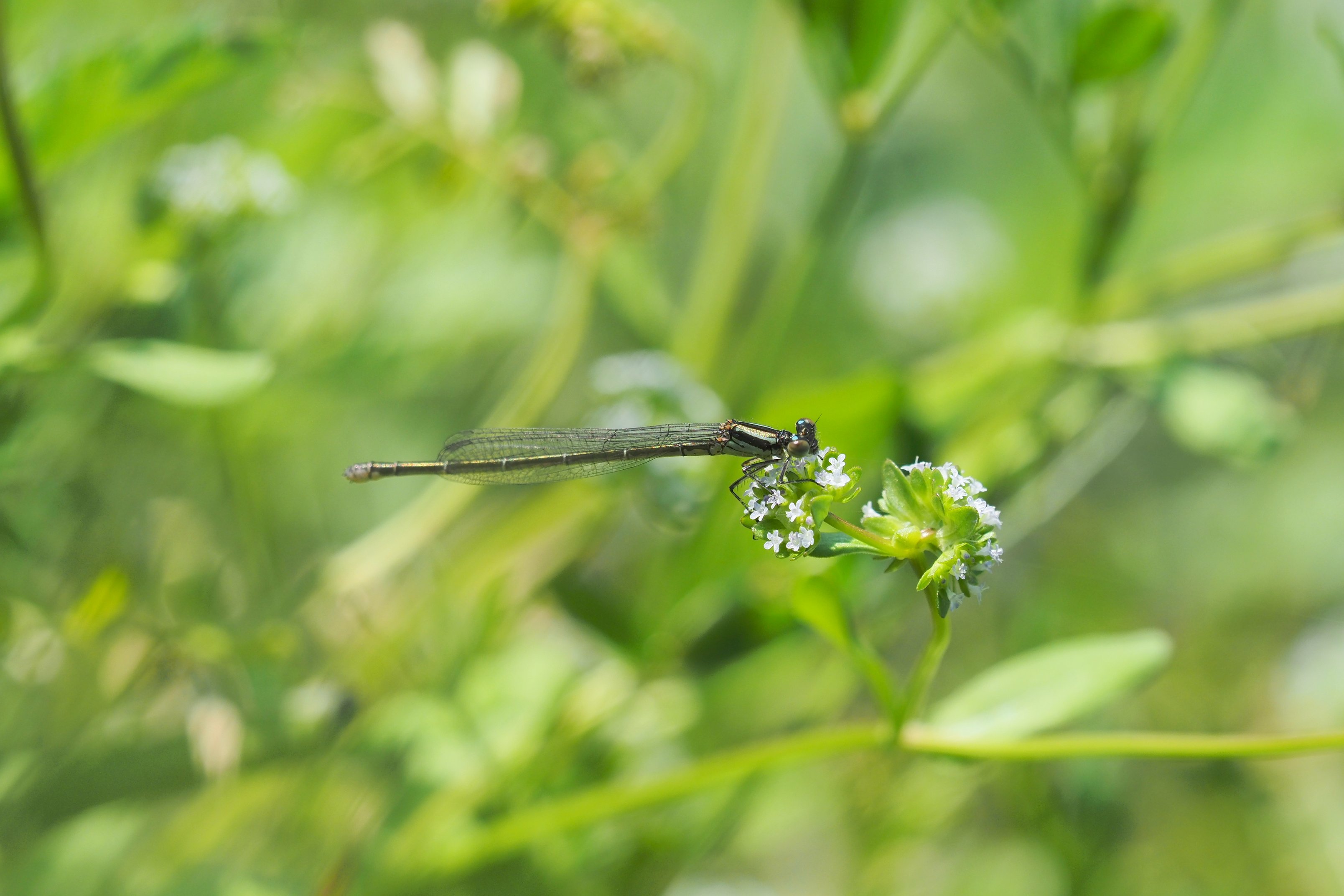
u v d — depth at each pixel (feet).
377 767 3.38
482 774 3.38
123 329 3.39
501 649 3.40
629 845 3.39
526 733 3.38
